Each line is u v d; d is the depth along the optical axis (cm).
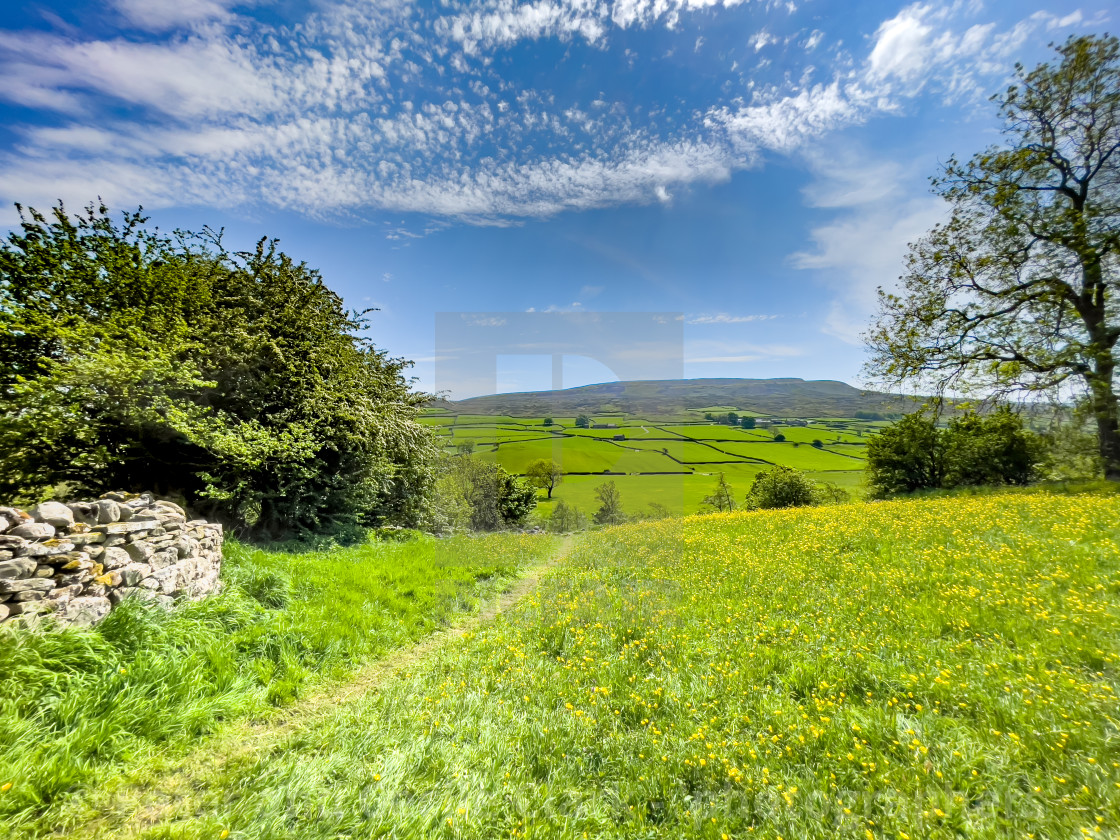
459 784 286
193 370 954
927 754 297
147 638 410
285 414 1144
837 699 380
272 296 1288
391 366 1780
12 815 245
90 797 268
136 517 518
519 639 498
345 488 1302
